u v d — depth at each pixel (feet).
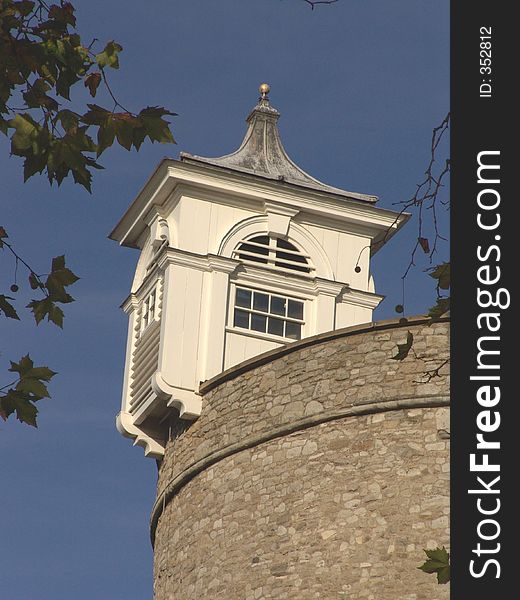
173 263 148.46
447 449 125.39
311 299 153.99
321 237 157.28
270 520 129.80
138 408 148.25
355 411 128.88
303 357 134.00
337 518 126.21
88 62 70.38
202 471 138.62
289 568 126.72
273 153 162.91
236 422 136.56
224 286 149.07
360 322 155.43
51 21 69.87
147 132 70.44
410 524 123.75
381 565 123.03
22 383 71.41
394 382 128.67
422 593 121.08
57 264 72.02
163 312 146.61
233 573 130.41
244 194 153.69
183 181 151.53
